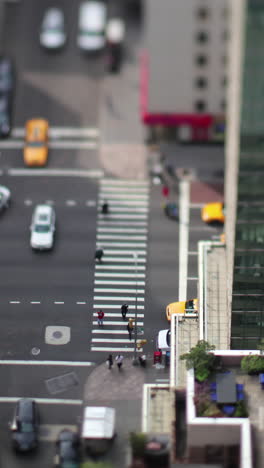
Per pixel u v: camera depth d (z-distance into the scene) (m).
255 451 197.75
